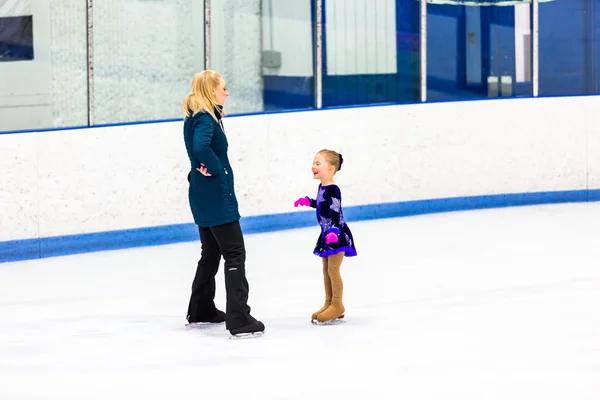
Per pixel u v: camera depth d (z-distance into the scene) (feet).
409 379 38.01
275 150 74.13
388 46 81.97
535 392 36.06
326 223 46.80
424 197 80.74
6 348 44.42
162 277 59.52
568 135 84.28
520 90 86.17
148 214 69.62
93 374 39.91
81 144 66.80
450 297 52.49
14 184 64.69
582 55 87.40
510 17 85.25
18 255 65.16
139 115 74.69
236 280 45.24
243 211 73.05
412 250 65.87
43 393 37.55
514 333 44.78
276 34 78.84
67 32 71.46
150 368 40.57
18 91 70.85
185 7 75.10
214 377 39.01
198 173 45.24
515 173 83.56
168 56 75.10
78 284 58.03
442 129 81.05
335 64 80.89
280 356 41.86
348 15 80.74
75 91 72.28
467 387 36.81
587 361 39.99
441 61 84.64
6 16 69.82
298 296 53.57
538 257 62.75
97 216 67.67
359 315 49.03
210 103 45.06
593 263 60.70
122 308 52.01
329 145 76.48
